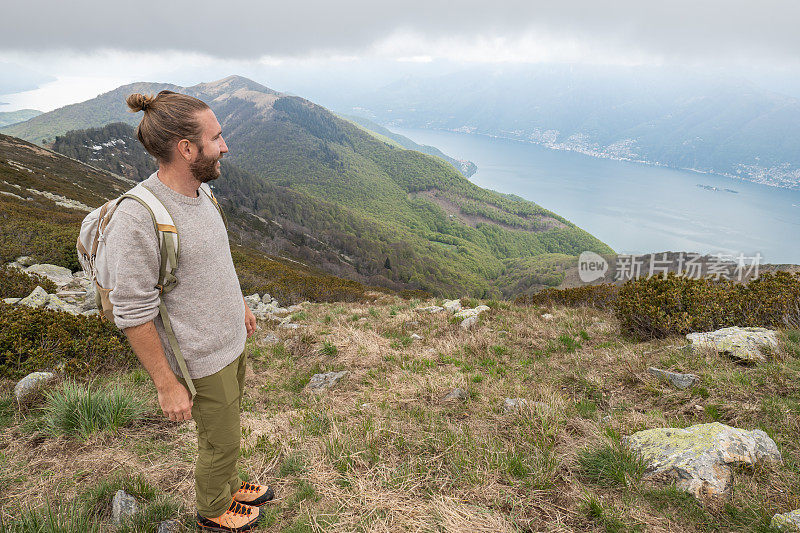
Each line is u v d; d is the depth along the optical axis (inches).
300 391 178.5
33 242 467.8
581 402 144.1
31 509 82.7
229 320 69.0
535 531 80.8
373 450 112.4
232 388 71.1
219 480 75.7
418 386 161.8
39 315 188.5
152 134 57.5
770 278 225.3
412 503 90.5
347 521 85.0
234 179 6496.1
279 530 83.4
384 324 296.8
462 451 109.4
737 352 162.9
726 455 94.0
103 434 118.8
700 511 83.2
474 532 79.7
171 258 58.4
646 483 92.7
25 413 132.7
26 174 1624.0
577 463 102.7
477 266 7657.5
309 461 108.9
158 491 94.3
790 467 94.4
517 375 175.9
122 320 55.0
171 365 65.0
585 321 278.7
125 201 56.4
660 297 227.1
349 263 4965.6
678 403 134.9
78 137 5315.0
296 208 6638.8
